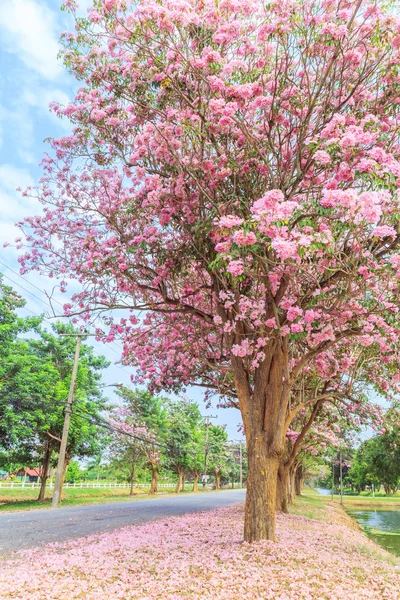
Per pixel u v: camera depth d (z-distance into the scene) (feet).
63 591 20.27
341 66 29.37
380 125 26.43
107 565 25.31
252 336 33.58
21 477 194.39
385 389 42.65
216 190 31.01
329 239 21.08
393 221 24.27
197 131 28.58
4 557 28.43
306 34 27.71
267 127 31.04
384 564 31.14
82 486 141.59
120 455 130.82
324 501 138.21
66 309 38.29
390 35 26.89
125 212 33.86
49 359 95.91
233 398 55.93
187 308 35.17
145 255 33.58
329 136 24.88
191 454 157.69
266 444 31.37
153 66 29.17
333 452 125.29
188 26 27.35
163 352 47.09
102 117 32.24
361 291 27.20
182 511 62.39
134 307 35.14
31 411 79.92
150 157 31.83
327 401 60.75
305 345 36.32
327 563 27.09
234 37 27.96
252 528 30.45
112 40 30.30
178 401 168.04
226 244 23.08
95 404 94.48
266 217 21.24
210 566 24.57
